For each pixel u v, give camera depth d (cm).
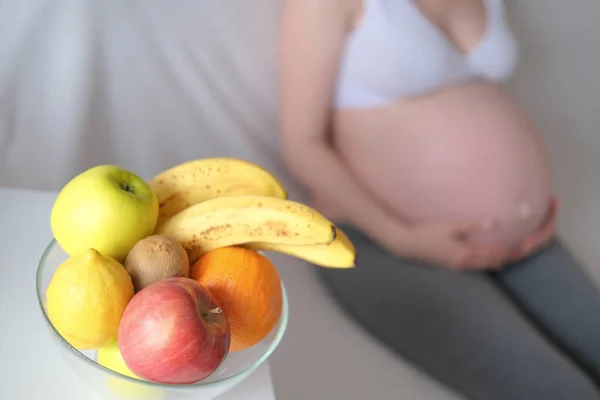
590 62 142
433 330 107
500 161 115
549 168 124
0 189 66
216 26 92
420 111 112
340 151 114
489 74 124
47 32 76
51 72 78
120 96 84
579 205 142
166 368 43
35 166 80
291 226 51
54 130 80
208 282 49
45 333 53
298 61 100
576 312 121
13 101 76
